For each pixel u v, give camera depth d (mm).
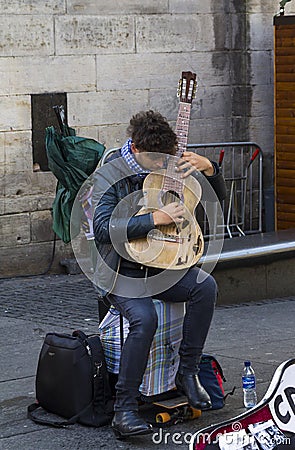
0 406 7523
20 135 12609
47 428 6969
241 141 14500
